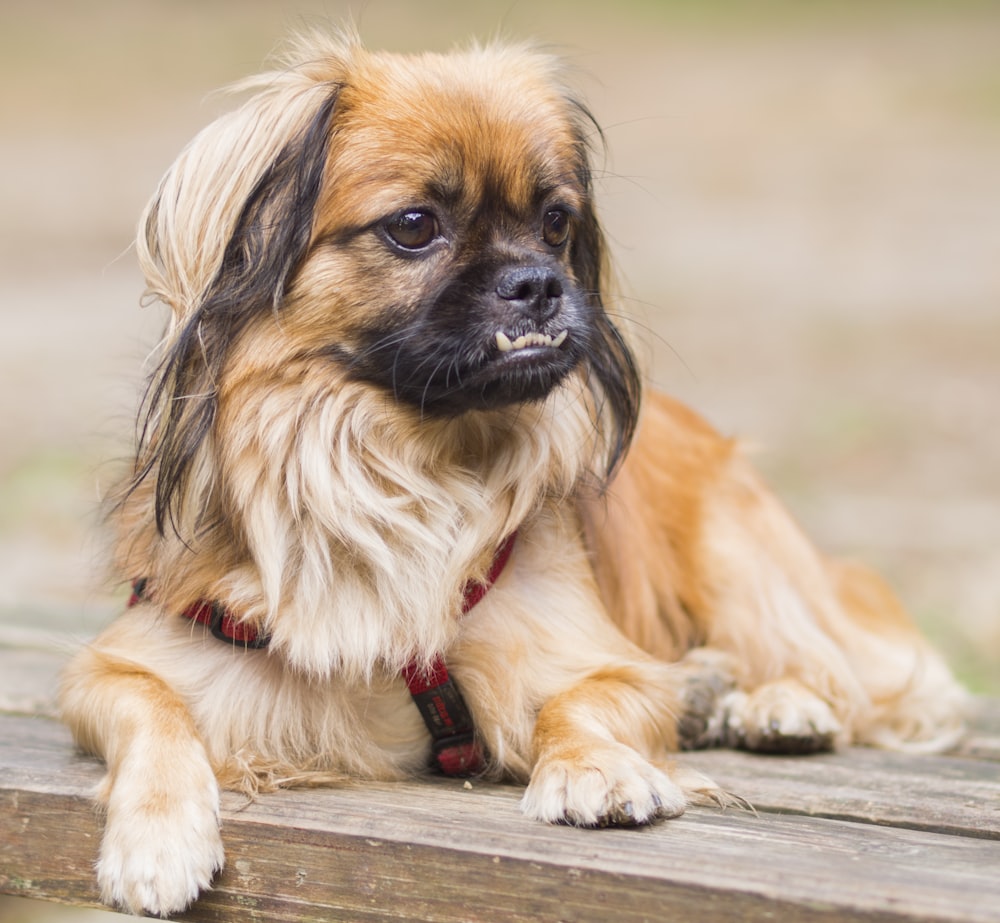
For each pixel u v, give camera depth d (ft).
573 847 12.90
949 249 74.74
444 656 15.76
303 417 15.56
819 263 72.69
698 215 82.99
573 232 17.71
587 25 138.31
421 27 128.26
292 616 15.31
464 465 16.34
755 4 147.54
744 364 54.95
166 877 13.21
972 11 142.51
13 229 77.36
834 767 17.11
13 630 23.63
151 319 43.86
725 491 20.88
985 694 27.14
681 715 17.47
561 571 16.98
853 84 115.55
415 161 15.31
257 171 15.48
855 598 22.22
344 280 15.40
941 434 45.68
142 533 16.49
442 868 12.92
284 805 14.17
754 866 12.39
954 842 13.41
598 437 17.58
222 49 125.39
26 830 14.52
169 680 15.71
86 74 118.01
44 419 47.21
